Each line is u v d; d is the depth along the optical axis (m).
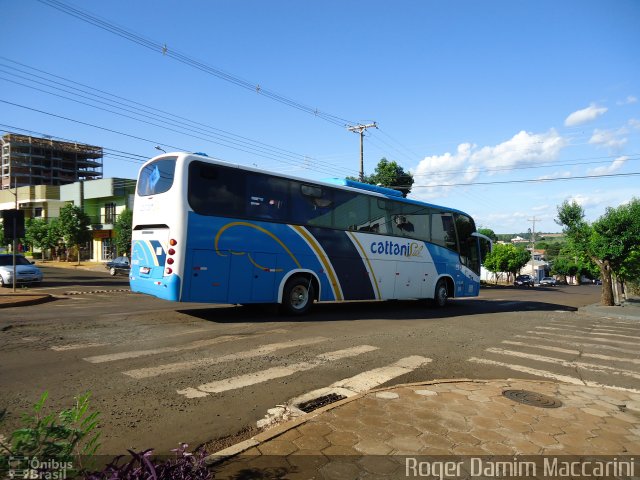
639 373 6.96
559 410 4.80
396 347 8.05
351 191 12.97
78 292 18.66
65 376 5.56
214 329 9.21
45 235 50.09
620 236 20.84
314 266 11.80
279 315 11.61
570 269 85.12
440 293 15.97
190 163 9.70
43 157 125.50
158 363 6.31
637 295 34.75
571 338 10.23
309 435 3.89
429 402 4.84
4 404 4.54
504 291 36.03
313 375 5.98
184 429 4.10
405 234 14.60
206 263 9.76
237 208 10.34
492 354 7.92
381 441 3.82
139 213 10.59
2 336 7.83
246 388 5.34
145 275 10.25
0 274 20.98
